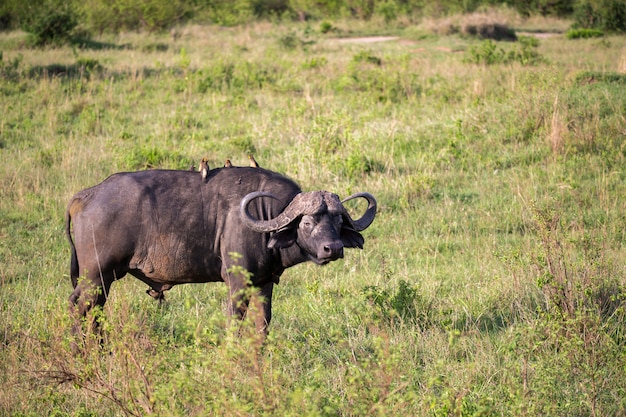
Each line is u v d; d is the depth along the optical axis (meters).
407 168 42.44
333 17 136.75
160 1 103.69
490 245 32.12
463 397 16.84
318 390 17.36
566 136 43.16
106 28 102.69
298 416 14.20
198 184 21.95
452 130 46.62
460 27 106.31
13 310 24.45
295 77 67.00
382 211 36.81
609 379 18.98
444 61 77.75
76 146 47.31
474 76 63.94
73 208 22.12
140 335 19.23
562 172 40.06
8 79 63.56
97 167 43.09
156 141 48.34
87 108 55.50
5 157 45.28
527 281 25.48
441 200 38.22
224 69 67.75
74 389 18.89
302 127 46.84
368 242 33.59
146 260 21.72
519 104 48.72
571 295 22.58
